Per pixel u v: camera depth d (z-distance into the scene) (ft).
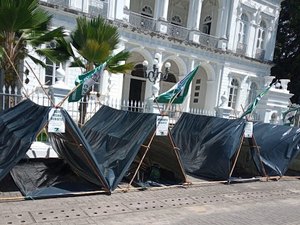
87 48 35.35
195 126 33.94
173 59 75.10
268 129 35.53
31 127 20.85
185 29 75.97
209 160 29.58
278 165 32.71
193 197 23.49
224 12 82.12
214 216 19.95
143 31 66.69
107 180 22.44
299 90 104.27
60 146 24.84
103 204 20.15
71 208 18.98
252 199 24.52
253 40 89.30
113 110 31.94
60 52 36.22
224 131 30.27
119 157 23.93
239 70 86.48
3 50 28.60
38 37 32.32
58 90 33.76
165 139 25.26
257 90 91.56
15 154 20.02
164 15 71.51
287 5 105.40
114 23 61.46
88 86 23.54
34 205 18.99
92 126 31.50
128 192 23.13
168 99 25.93
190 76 26.05
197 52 77.10
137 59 77.36
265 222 19.77
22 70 43.24
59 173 25.13
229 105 86.94
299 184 31.35
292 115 60.18
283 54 109.91
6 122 24.32
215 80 82.74
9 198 19.40
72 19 56.90
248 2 85.76
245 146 31.76
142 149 26.61
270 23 92.63
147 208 20.21
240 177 30.91
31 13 29.58
